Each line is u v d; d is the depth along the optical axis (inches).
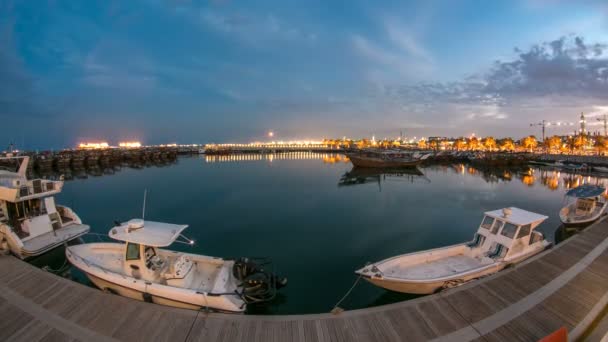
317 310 451.5
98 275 431.8
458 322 334.3
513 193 1439.5
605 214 788.6
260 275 470.6
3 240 589.0
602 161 2411.4
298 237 801.6
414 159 2559.1
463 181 1877.5
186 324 329.7
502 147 4862.2
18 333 320.8
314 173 2359.7
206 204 1220.5
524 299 376.2
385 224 928.3
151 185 1701.5
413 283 423.2
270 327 325.4
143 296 412.8
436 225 916.6
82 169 2576.3
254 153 5944.9
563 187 1595.7
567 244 545.3
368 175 2209.6
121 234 438.9
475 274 452.4
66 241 645.3
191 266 463.8
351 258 658.8
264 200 1307.8
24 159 749.9
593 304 369.7
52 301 371.9
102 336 315.3
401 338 311.1
